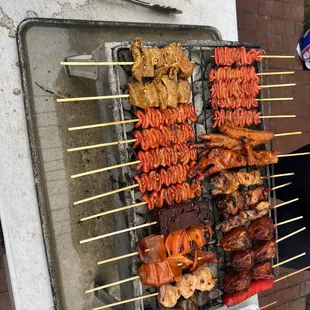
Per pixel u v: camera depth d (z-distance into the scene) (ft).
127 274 7.52
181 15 9.48
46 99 7.61
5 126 7.27
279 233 10.73
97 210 8.14
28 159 7.47
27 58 7.43
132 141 6.96
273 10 15.72
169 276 7.27
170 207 7.30
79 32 7.98
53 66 7.68
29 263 7.46
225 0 10.09
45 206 7.55
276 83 16.07
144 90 7.00
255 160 8.36
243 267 8.38
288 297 16.51
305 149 11.16
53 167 7.67
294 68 16.57
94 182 8.10
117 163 7.19
